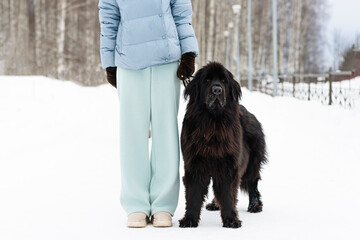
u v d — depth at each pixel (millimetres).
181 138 4285
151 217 4445
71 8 32094
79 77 27797
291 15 52688
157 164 4410
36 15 31797
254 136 4922
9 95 15992
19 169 7203
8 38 33656
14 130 11180
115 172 6953
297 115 14492
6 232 4035
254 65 51625
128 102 4344
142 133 4387
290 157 8125
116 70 4504
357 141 9516
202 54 42969
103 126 11984
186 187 4250
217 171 4180
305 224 4195
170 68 4352
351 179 6312
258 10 52031
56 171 7043
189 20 4441
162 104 4359
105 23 4418
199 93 4199
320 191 5641
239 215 4672
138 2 4219
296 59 47344
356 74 27047
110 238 3793
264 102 18625
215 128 4094
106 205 5039
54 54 32844
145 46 4227
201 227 4176
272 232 3934
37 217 4547
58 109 14516
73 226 4199
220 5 46062
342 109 15047
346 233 3873
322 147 9133
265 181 6254
